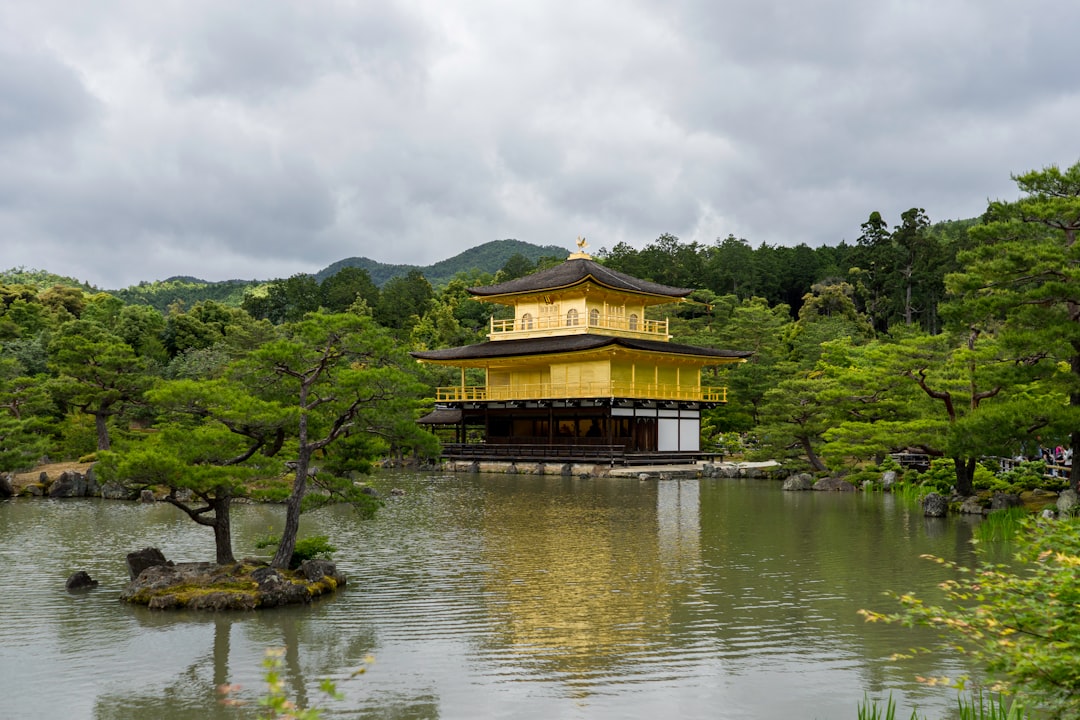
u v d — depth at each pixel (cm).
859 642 2125
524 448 7844
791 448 6612
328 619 2330
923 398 4869
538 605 2492
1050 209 3578
